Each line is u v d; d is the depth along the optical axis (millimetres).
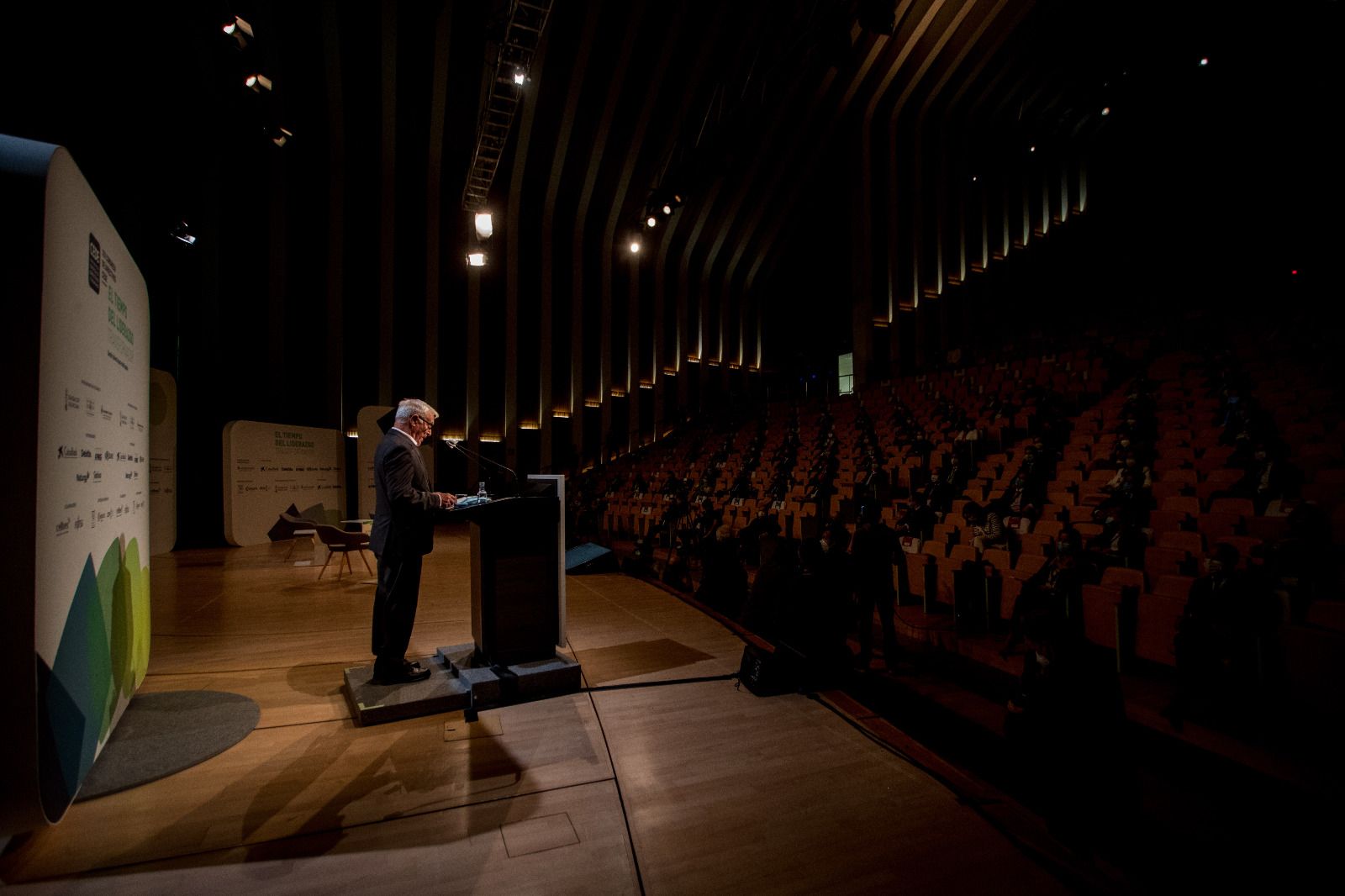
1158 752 3459
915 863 1976
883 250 18812
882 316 18703
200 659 3822
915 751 2734
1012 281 21391
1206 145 17375
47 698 1857
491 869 1883
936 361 16391
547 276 17766
